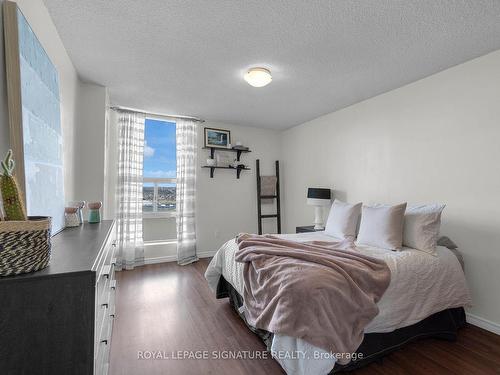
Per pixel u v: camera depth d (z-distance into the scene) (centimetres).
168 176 431
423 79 275
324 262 169
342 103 353
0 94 112
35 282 84
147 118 410
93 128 288
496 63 221
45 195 148
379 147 321
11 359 82
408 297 182
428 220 226
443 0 164
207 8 173
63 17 180
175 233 436
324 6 170
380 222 242
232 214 468
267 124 466
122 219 376
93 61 241
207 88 306
